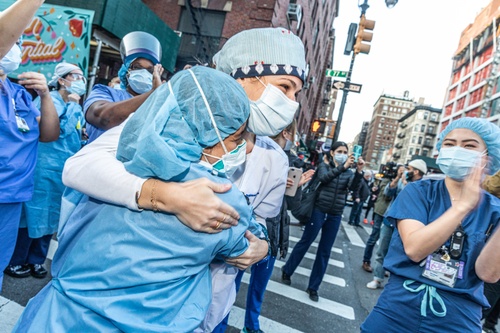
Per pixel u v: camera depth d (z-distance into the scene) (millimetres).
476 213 1495
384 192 5422
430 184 1586
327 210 3766
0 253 1804
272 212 1949
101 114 1684
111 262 887
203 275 1048
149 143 848
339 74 8961
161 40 8617
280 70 1372
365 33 8461
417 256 1378
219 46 10648
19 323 978
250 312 2709
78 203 1130
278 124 1411
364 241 8164
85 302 880
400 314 1507
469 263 1435
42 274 3035
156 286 907
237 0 10578
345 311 3754
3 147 1730
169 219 910
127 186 891
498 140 1490
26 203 2736
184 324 934
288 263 4191
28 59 5887
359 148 3811
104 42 7195
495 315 3623
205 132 985
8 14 1263
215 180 987
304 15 15172
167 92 969
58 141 2881
